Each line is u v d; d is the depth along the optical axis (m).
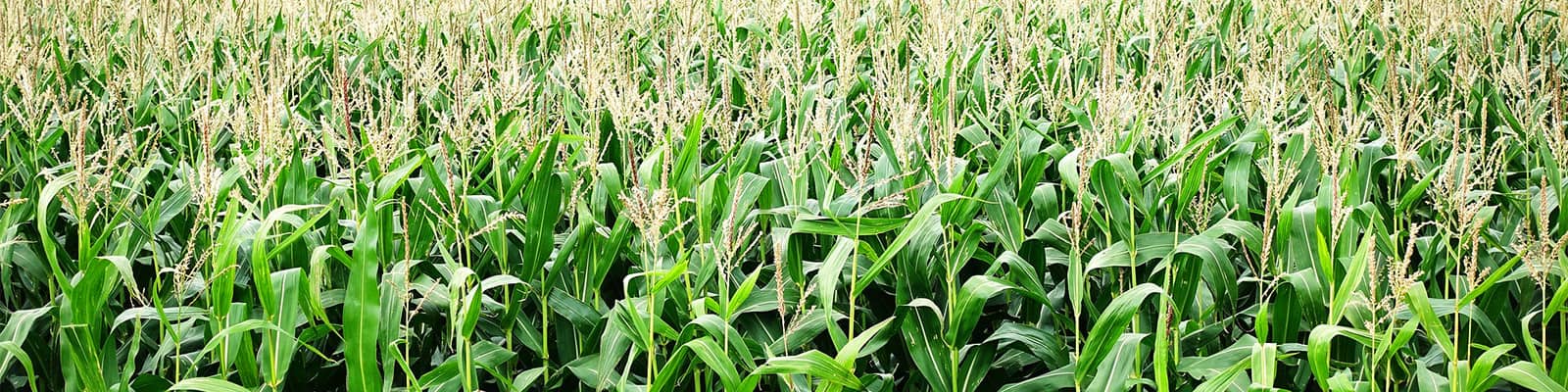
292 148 4.04
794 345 3.45
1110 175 3.67
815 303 3.63
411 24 7.95
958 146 5.05
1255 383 2.77
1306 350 3.24
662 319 3.58
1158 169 3.90
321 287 3.93
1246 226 3.64
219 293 3.09
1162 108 4.92
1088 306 3.59
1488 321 3.34
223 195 3.96
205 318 3.38
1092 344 3.03
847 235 3.34
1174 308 3.33
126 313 3.20
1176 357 3.37
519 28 9.16
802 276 3.56
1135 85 5.69
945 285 3.87
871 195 4.38
